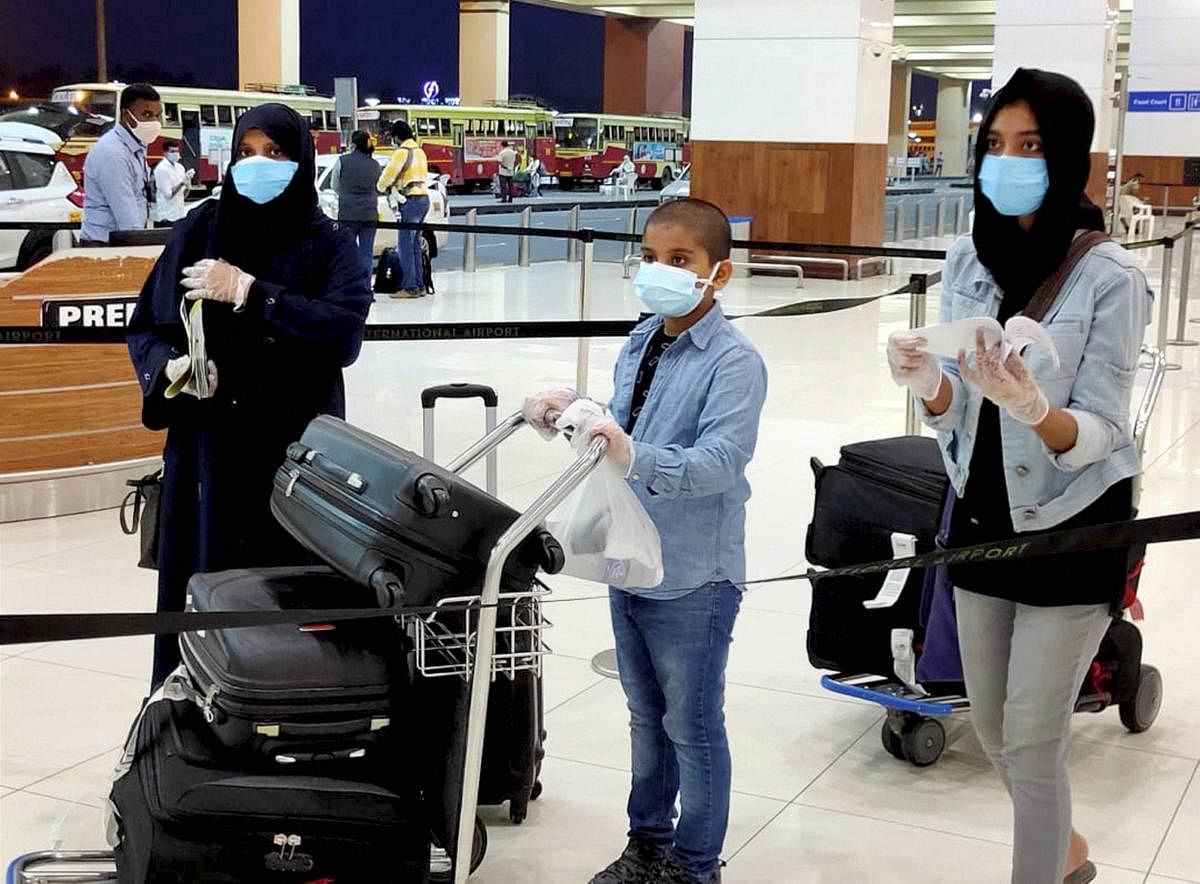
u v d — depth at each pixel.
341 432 2.76
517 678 3.25
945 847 3.41
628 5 44.75
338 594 2.83
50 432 6.21
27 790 3.56
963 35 48.69
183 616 2.20
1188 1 29.28
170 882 2.50
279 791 2.53
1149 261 19.97
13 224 7.27
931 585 3.73
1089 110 2.43
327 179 17.11
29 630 2.10
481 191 36.72
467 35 47.44
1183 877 3.28
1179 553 5.92
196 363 3.26
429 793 2.64
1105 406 2.42
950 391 2.55
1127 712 4.11
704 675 2.88
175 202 11.64
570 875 3.21
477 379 9.64
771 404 9.00
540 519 2.41
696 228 2.78
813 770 3.84
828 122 18.00
